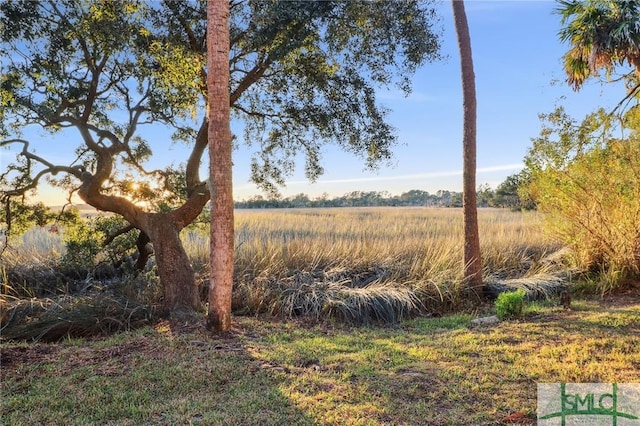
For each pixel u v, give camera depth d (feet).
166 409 11.85
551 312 23.50
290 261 31.48
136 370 14.83
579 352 16.26
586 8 27.35
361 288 27.32
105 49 20.98
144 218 23.75
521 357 15.93
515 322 21.40
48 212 27.17
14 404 12.24
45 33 21.39
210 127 18.90
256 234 42.32
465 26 27.43
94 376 14.30
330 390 13.12
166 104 23.66
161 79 21.26
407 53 23.31
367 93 24.85
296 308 24.97
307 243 34.86
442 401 12.33
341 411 11.64
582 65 29.48
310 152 28.25
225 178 19.24
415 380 13.85
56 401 12.39
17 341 18.95
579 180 31.94
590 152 31.45
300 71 24.80
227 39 18.67
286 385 13.52
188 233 35.01
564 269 32.96
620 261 30.35
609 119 30.71
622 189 30.35
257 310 24.41
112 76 24.12
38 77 21.74
